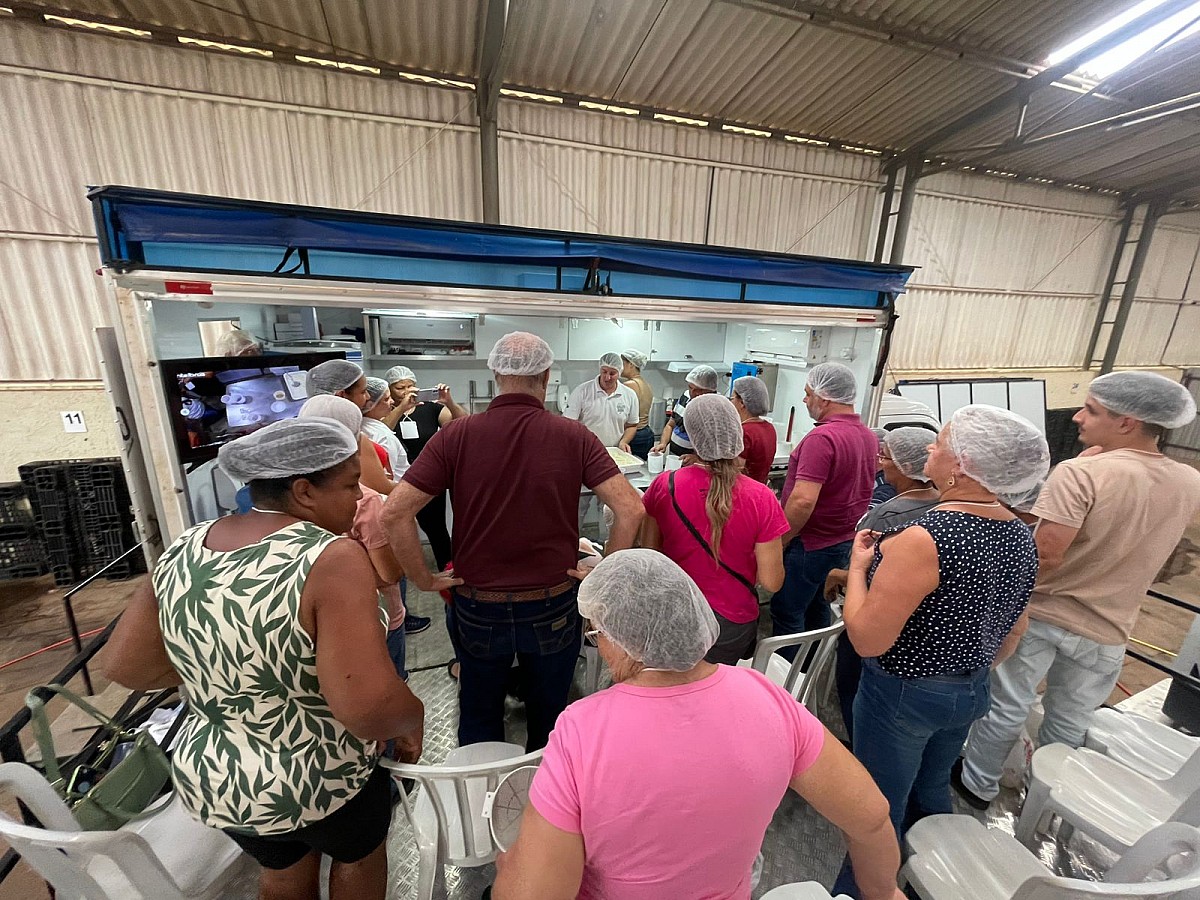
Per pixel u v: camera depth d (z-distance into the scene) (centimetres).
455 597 157
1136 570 156
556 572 151
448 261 219
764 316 279
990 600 114
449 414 340
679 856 70
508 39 353
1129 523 150
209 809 97
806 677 165
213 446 230
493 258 224
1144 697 254
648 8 357
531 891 70
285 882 124
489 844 125
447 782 143
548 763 73
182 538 96
